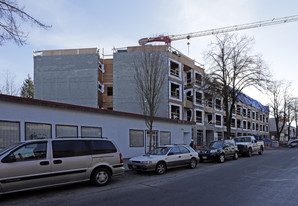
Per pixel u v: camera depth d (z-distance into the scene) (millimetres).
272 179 8789
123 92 27766
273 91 41000
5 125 10367
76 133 13625
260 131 62438
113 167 8305
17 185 6234
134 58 27781
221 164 14250
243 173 10336
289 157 18172
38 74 28266
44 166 6742
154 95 15906
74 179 7336
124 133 17016
